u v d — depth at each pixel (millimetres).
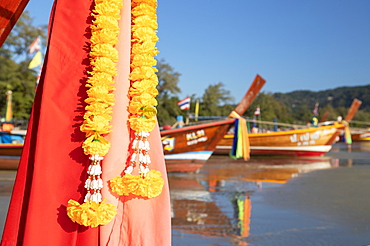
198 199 7090
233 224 5082
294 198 7156
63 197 1651
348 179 10297
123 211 1773
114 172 1695
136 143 1729
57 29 1794
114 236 1728
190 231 4730
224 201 6871
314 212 5906
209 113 67125
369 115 98750
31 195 1596
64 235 1632
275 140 19297
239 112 11539
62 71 1752
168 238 1805
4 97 34969
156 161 1861
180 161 11719
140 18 1836
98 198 1590
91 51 1735
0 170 11492
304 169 13250
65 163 1676
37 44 24141
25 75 38406
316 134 19203
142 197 1787
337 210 6074
